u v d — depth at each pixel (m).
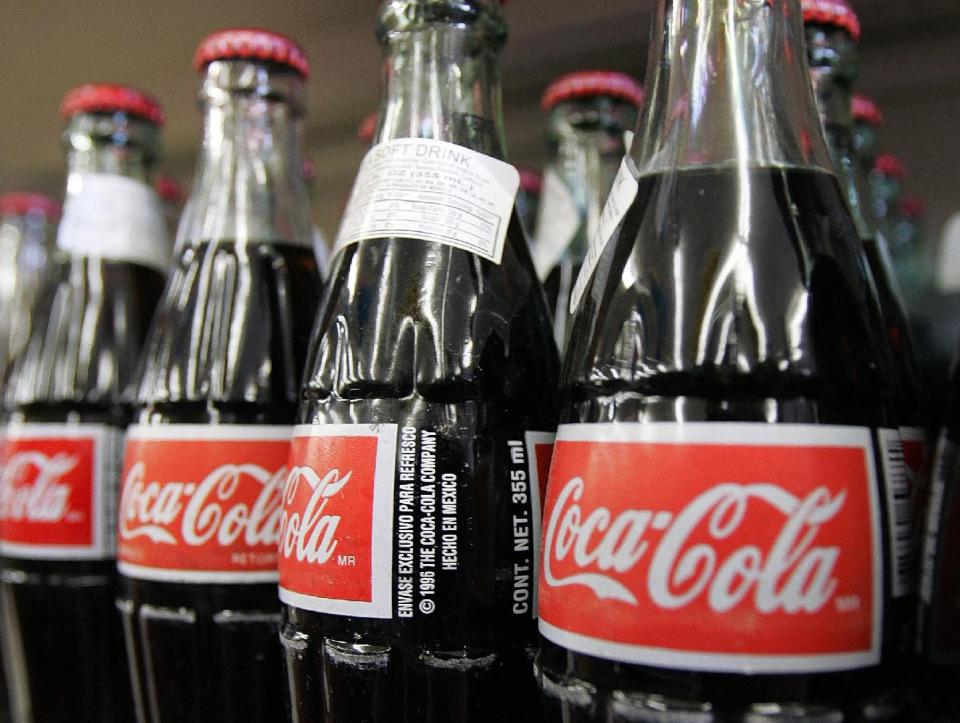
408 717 0.18
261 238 0.26
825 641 0.15
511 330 0.20
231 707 0.23
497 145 0.22
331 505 0.19
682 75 0.18
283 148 0.27
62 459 0.29
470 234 0.20
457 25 0.21
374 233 0.20
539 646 0.19
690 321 0.16
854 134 0.26
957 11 0.32
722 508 0.15
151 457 0.24
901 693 0.16
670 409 0.16
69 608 0.29
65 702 0.29
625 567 0.15
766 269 0.16
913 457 0.24
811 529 0.15
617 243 0.18
